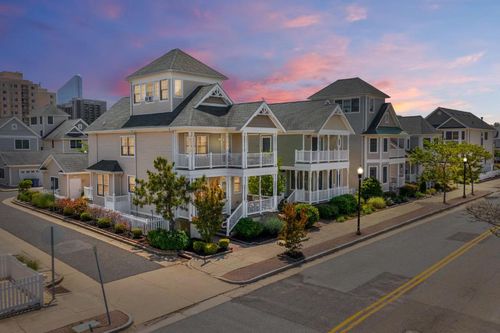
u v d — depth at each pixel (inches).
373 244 884.0
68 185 1318.9
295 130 1277.1
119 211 1061.1
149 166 1075.3
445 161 1562.5
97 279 631.2
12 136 2080.5
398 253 808.3
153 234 805.9
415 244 882.1
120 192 1186.6
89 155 1316.4
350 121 1574.8
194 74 1111.0
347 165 1400.1
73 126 2347.4
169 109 1077.8
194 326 481.7
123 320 487.8
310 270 696.4
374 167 1578.5
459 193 1701.5
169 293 580.4
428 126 1956.2
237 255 768.3
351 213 1205.1
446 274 676.1
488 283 632.4
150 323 489.7
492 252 813.2
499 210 1295.5
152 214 976.3
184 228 908.0
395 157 1675.7
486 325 490.0
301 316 510.6
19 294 504.7
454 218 1193.4
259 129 1029.8
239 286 613.3
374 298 570.6
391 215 1203.2
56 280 616.4
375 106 1595.7
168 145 1012.5
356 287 613.3
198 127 952.3
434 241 908.6
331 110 1302.9
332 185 1413.6
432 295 582.6
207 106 1069.1
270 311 525.0
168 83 1080.2
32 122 2561.5
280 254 775.1
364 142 1539.1
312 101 1439.5
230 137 1098.7
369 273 679.7
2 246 809.5
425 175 1609.3
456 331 474.3
